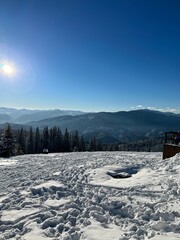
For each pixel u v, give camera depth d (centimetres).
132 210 761
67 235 593
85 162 1925
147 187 995
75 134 7981
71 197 920
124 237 571
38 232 625
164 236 568
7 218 733
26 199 903
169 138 1786
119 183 1109
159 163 1516
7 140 4969
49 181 1200
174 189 898
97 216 721
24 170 1755
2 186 1214
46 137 7462
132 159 1970
